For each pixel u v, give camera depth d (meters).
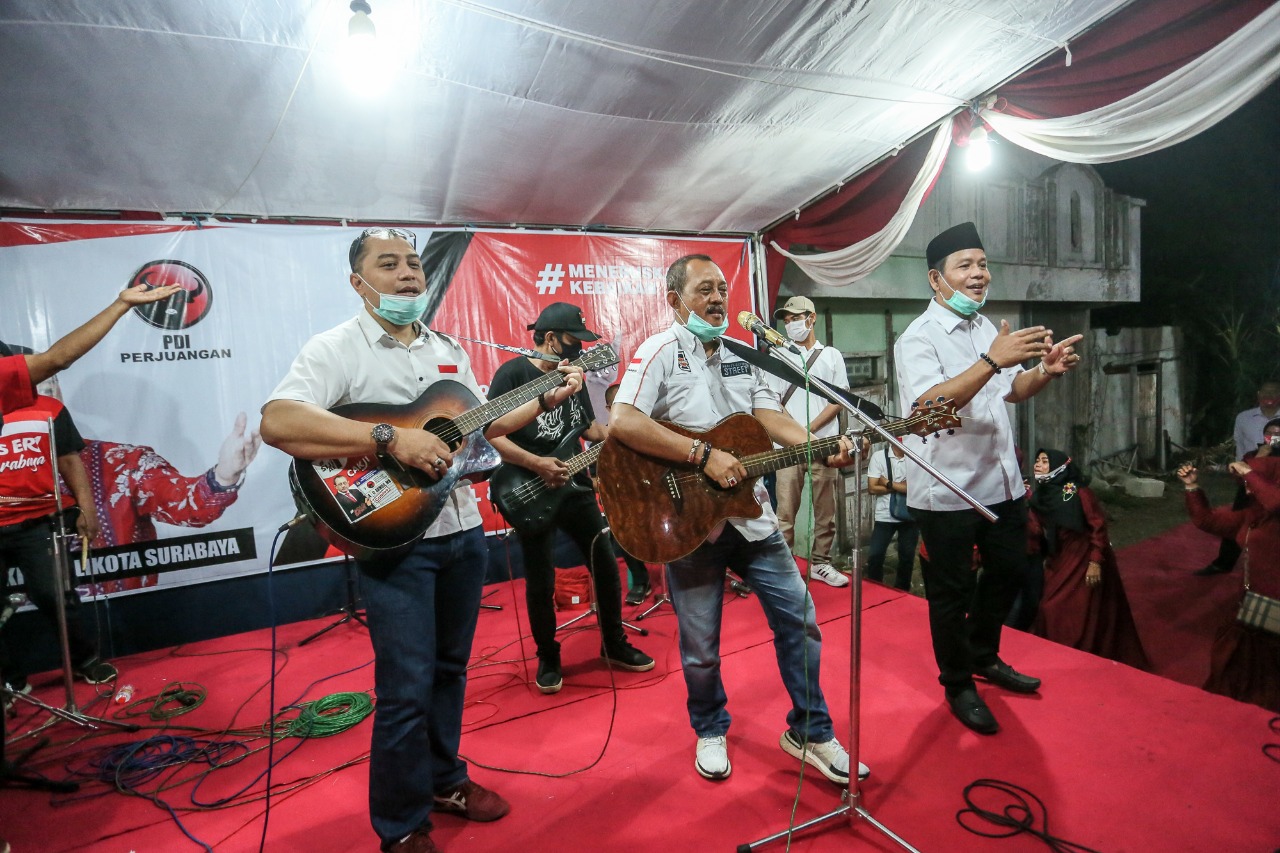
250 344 3.91
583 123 3.43
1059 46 3.21
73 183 3.32
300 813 2.13
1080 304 10.16
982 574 2.56
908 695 2.62
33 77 2.55
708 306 2.04
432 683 1.80
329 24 2.49
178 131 3.03
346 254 4.15
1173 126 2.93
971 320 2.46
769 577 2.07
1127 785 2.00
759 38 2.92
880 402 7.30
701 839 1.88
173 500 3.76
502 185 4.00
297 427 1.57
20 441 3.05
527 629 3.67
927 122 3.89
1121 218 10.27
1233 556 6.11
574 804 2.07
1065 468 3.53
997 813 1.91
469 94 3.06
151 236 3.70
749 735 2.40
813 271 5.18
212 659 3.53
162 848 1.99
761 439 2.05
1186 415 12.74
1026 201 8.90
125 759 2.49
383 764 1.71
